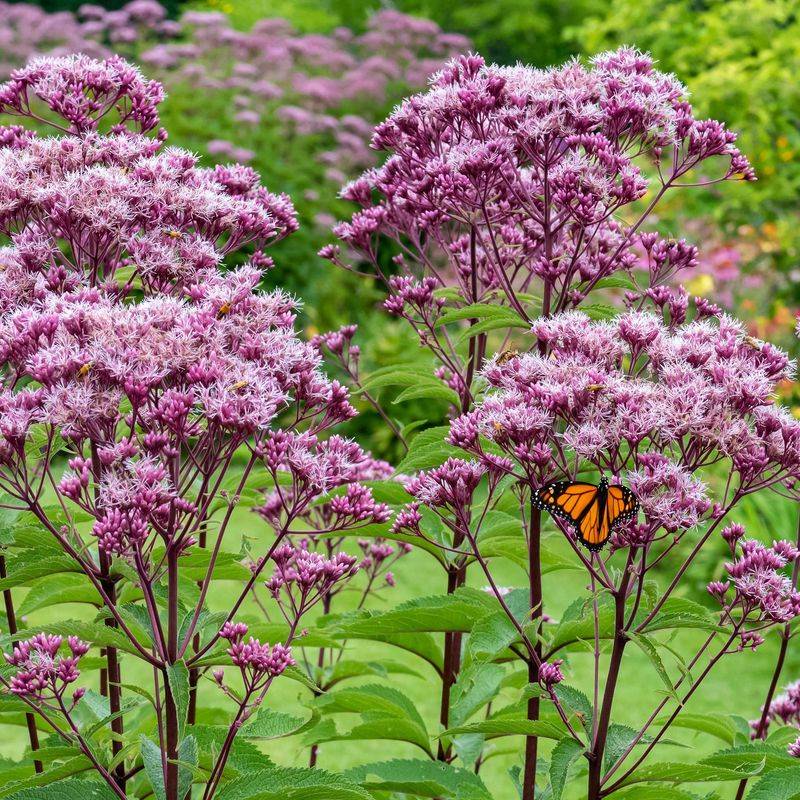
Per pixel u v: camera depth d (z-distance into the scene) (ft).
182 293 14.58
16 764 14.67
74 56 16.53
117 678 13.61
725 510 12.37
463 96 15.42
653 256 16.43
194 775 11.64
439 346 16.79
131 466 11.28
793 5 51.60
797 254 46.62
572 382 12.80
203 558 13.08
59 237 14.97
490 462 13.20
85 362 11.55
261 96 59.52
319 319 54.60
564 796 20.47
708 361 13.20
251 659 11.39
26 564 12.61
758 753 12.40
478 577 40.68
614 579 12.54
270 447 12.22
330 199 56.24
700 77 49.19
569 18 89.35
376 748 29.09
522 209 16.39
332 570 12.55
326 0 97.50
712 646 37.17
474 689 14.01
